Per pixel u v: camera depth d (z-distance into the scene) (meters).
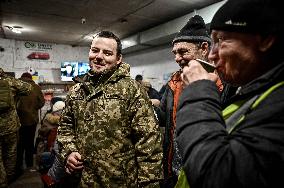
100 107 1.40
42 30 6.23
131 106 1.42
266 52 0.57
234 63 0.60
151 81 6.87
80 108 1.45
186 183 0.67
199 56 1.42
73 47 8.33
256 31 0.55
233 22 0.56
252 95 0.59
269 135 0.49
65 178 1.51
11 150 3.43
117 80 1.46
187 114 0.59
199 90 0.61
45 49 7.91
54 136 3.60
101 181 1.36
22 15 5.00
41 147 3.80
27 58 7.68
